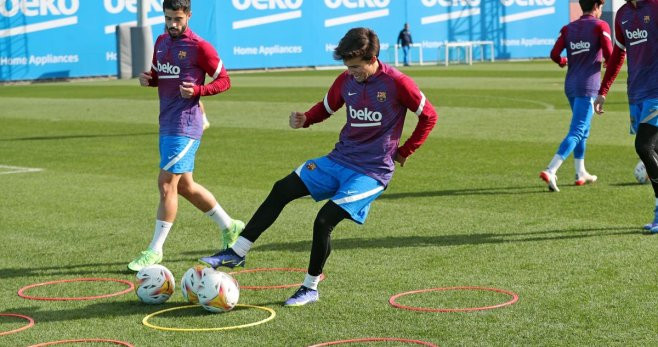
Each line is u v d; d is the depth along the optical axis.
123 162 21.59
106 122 30.92
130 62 59.97
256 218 9.84
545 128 26.62
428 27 73.94
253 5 66.62
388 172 9.78
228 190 17.50
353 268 11.31
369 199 9.68
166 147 11.65
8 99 42.59
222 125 28.94
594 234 12.89
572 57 16.69
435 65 70.81
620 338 8.41
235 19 66.00
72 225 14.45
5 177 19.66
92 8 60.12
